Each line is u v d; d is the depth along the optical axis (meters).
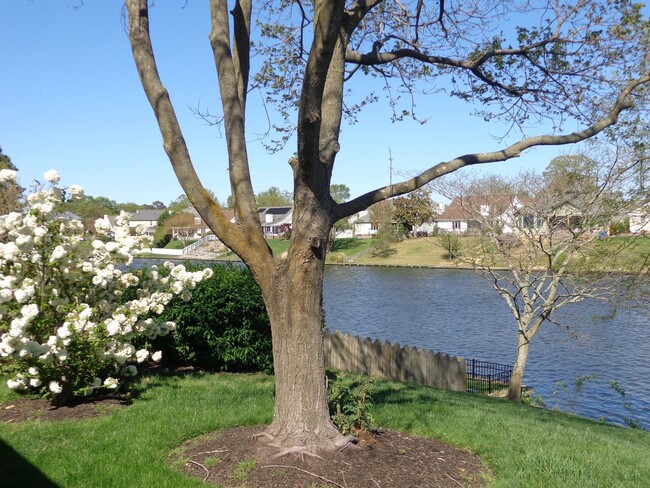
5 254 6.28
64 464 4.94
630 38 7.20
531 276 14.84
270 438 5.31
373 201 5.62
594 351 19.16
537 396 14.52
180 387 7.95
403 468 5.11
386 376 13.17
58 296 6.96
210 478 4.73
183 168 5.21
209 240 65.12
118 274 7.21
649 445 7.97
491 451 5.96
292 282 5.22
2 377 8.07
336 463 4.98
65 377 6.60
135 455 5.16
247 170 5.45
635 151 11.58
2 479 4.61
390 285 39.06
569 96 7.70
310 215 5.08
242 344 9.62
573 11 7.16
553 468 5.52
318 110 4.52
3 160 28.78
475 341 21.78
